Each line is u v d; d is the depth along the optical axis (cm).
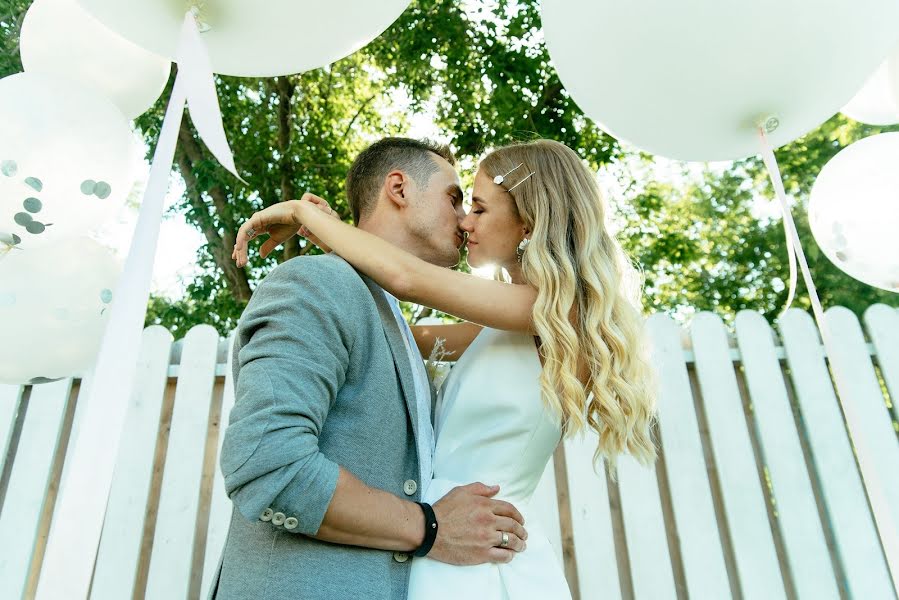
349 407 114
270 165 589
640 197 668
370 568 105
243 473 96
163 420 255
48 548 85
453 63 559
